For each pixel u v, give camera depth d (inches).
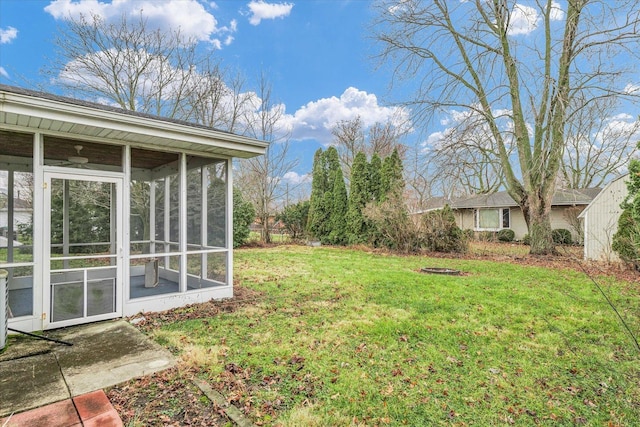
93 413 98.4
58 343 151.7
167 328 174.9
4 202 197.5
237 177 737.0
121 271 194.4
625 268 343.9
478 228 821.2
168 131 191.9
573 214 619.2
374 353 146.2
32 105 147.6
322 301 233.5
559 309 210.8
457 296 243.3
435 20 484.1
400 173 578.6
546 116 429.1
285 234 797.2
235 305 221.9
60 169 175.3
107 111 168.2
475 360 140.3
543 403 108.8
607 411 104.2
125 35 522.0
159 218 275.4
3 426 91.0
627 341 158.9
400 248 539.2
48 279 170.4
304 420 98.0
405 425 97.2
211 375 124.0
